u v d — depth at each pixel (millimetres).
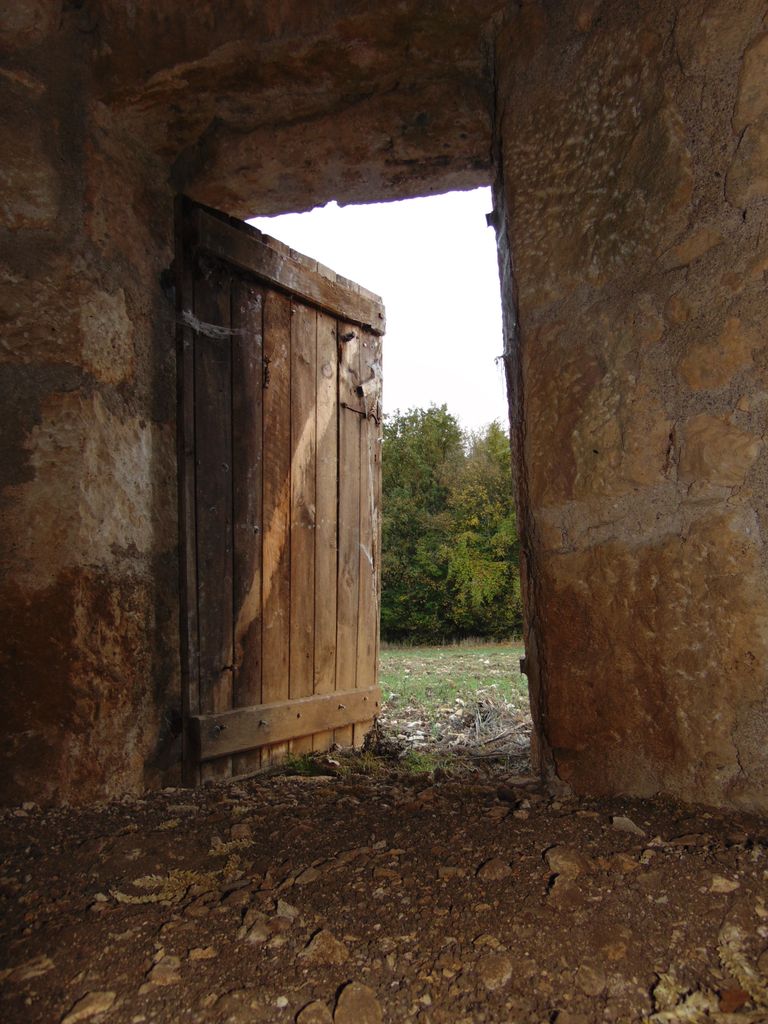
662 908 1226
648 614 1677
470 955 1148
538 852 1465
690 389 1625
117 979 1132
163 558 2438
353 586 3375
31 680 2029
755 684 1536
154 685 2361
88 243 2178
